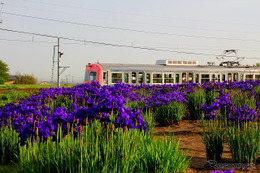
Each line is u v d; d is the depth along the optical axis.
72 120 4.80
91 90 10.73
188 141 8.94
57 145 4.72
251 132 6.52
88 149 4.71
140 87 17.59
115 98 4.89
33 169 4.39
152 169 5.21
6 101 21.42
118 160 4.60
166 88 17.70
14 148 6.76
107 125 4.93
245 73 31.09
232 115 7.40
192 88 16.09
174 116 11.95
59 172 4.26
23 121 6.06
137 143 5.70
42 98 10.50
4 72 96.00
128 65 26.81
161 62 29.73
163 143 5.89
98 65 25.66
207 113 7.17
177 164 5.36
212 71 29.59
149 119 9.15
